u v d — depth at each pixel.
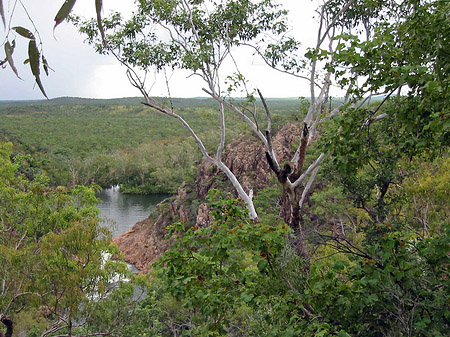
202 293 5.63
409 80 6.04
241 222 5.96
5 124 127.88
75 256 15.30
